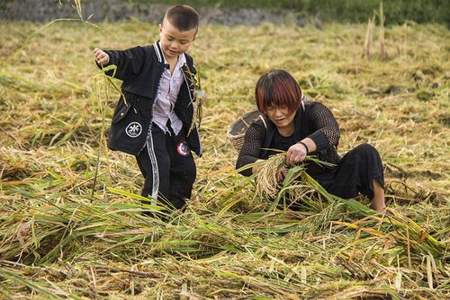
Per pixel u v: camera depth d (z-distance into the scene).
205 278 4.51
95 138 7.93
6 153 6.91
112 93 9.12
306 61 11.91
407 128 8.48
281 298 4.30
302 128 5.76
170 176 5.78
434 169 7.11
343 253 4.91
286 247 5.08
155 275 4.54
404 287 4.55
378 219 5.29
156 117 5.62
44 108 8.80
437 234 5.45
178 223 5.28
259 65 11.57
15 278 4.39
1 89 9.27
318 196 5.79
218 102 9.51
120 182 6.34
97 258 4.84
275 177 5.46
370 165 5.73
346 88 10.30
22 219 5.13
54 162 6.83
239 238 5.14
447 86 10.30
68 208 5.25
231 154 7.43
